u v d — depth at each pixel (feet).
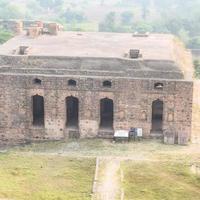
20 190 160.25
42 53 203.62
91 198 157.38
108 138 200.03
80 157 185.88
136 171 173.88
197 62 352.08
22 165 181.47
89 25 583.17
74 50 208.03
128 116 197.88
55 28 233.96
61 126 201.87
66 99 202.80
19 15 640.17
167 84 192.85
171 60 196.44
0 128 204.54
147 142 195.83
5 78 199.41
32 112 204.44
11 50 207.72
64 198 155.94
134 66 196.13
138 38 231.50
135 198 157.89
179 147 191.42
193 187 165.17
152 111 210.18
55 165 180.96
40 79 198.29
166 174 171.94
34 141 204.54
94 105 198.39
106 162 180.65
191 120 196.34
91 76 196.44
